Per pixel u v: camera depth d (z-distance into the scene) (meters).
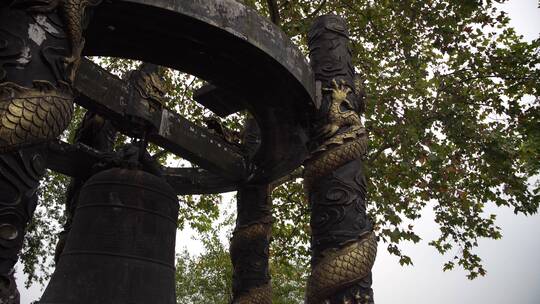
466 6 10.52
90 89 4.98
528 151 11.09
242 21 4.77
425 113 11.08
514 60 11.34
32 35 3.40
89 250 4.80
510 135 11.18
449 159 11.67
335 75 5.75
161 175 5.84
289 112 5.75
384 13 11.86
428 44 11.88
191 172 7.37
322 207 5.17
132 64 12.87
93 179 5.22
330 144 5.31
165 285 4.98
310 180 5.36
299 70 5.26
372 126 11.48
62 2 3.57
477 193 12.14
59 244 6.08
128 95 5.35
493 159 10.93
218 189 7.39
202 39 4.85
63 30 3.57
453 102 11.37
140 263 4.86
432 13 10.90
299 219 12.96
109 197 5.04
